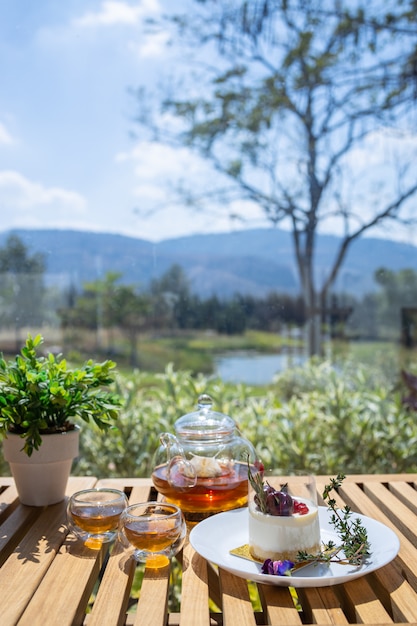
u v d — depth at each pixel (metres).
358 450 2.03
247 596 0.68
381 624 0.62
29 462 0.98
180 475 0.93
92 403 1.03
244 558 0.77
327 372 3.22
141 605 0.66
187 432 0.97
